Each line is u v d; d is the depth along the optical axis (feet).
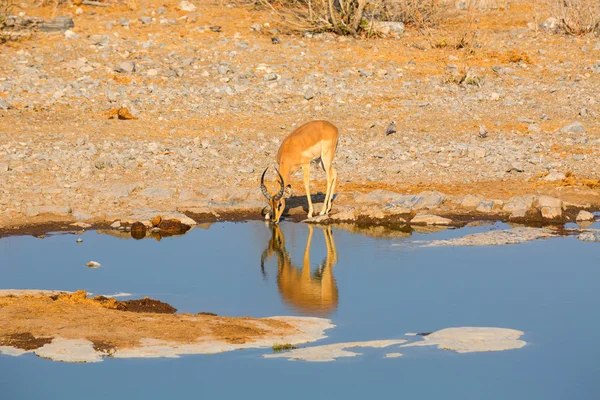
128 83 255.70
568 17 313.53
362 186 193.88
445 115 240.53
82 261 151.74
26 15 308.19
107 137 220.23
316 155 172.55
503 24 320.91
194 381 107.04
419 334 121.60
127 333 118.42
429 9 317.83
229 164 205.46
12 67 263.49
